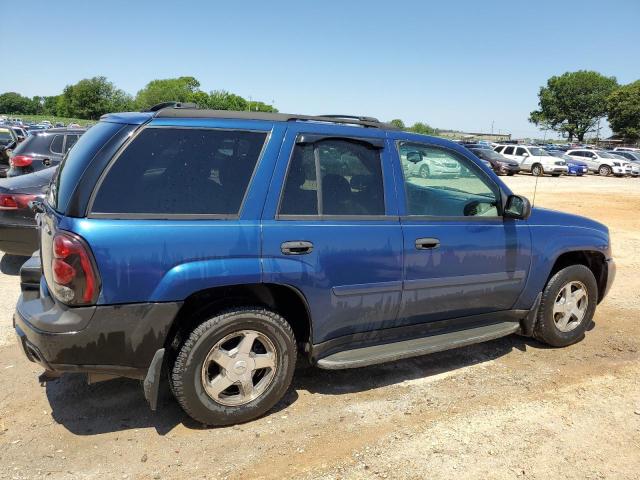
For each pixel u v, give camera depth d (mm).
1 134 16297
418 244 3695
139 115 3123
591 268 5043
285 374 3363
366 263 3494
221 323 3074
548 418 3512
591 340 4977
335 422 3375
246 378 3230
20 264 6941
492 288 4137
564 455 3105
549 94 107000
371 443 3162
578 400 3771
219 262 3023
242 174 3182
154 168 2986
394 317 3738
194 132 3127
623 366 4387
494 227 4086
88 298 2787
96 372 2926
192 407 3100
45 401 3521
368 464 2965
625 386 4012
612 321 5582
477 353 4570
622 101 91188
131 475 2812
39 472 2811
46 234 3115
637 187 25891
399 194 3693
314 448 3096
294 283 3244
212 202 3080
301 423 3352
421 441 3197
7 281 6188
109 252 2793
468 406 3637
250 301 3248
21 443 3053
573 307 4715
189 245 2955
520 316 4449
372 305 3592
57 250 2795
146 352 2951
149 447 3049
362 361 3500
